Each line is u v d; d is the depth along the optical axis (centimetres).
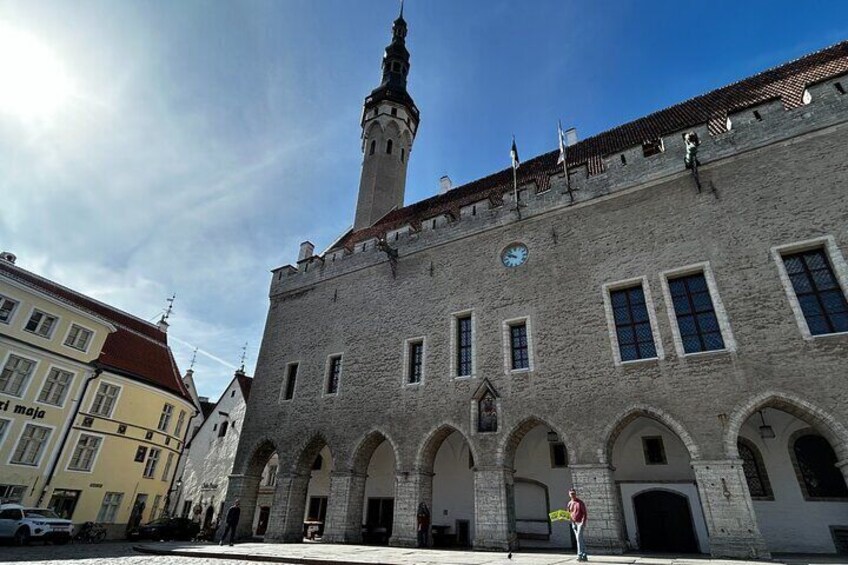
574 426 1594
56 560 1429
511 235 2089
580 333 1725
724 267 1561
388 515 2259
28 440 2519
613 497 1451
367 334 2317
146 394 3206
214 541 2250
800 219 1503
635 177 1869
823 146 1558
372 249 2550
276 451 2320
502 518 1602
